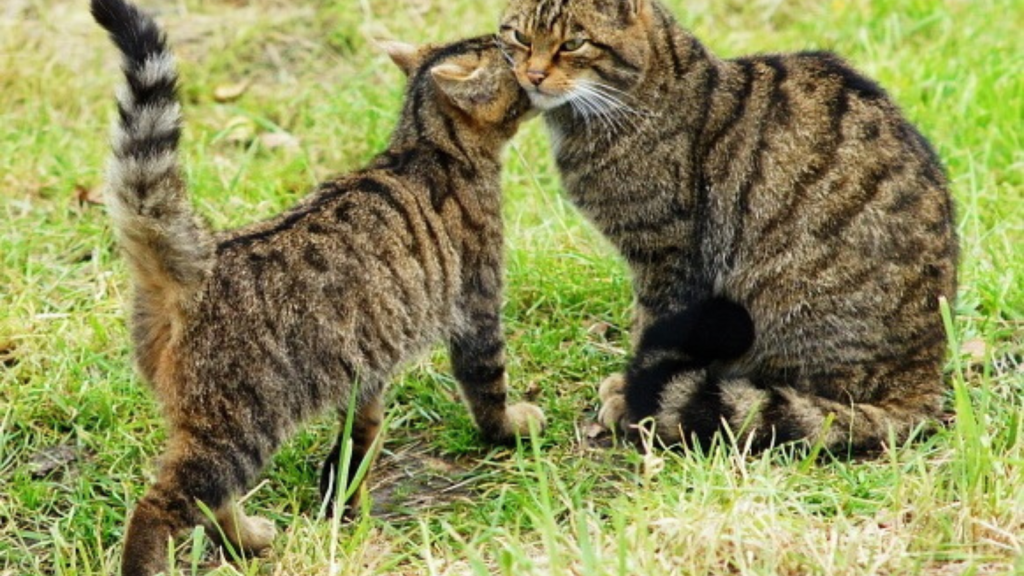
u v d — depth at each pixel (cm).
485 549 896
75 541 947
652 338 1033
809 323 1041
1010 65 1534
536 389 1138
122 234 876
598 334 1201
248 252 902
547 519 816
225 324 881
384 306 936
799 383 1058
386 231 948
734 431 997
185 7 1677
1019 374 1069
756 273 1052
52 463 1057
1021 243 1255
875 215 1027
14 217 1330
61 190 1361
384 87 1536
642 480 959
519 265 1245
